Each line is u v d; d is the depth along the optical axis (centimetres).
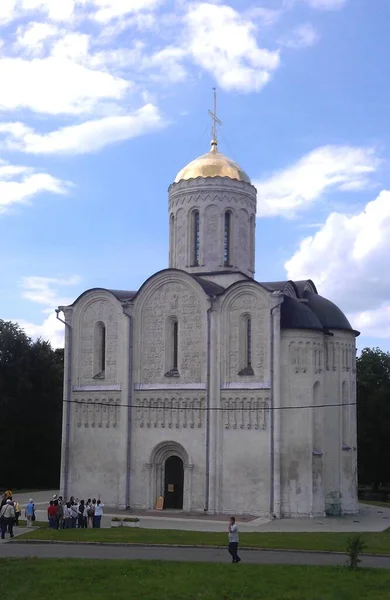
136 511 5506
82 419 5912
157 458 5631
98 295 6016
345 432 5784
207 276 6019
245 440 5338
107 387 5850
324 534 4253
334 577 2748
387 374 9231
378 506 6400
